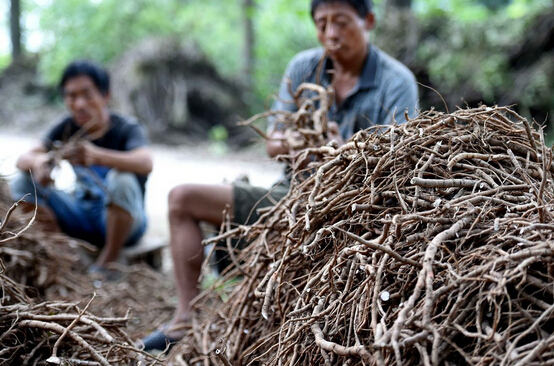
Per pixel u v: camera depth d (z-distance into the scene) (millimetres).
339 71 2799
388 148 1726
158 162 9602
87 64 3820
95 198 3803
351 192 1698
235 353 1926
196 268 2520
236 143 11820
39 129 13312
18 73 15836
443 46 7473
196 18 15734
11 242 2420
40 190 3586
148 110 11961
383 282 1514
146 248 3812
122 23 15344
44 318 1763
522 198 1559
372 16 2787
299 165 2145
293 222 1777
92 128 3863
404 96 2652
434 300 1302
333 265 1550
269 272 1823
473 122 1774
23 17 18609
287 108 2943
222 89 12766
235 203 2504
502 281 1270
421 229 1569
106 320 1853
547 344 1193
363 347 1386
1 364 1672
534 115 7109
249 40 13867
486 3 12195
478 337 1280
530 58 7281
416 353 1345
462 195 1603
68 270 2912
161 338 2414
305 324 1564
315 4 2748
